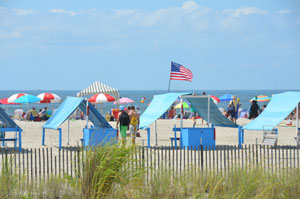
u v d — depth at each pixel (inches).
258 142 2226.9
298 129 2036.2
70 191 1045.8
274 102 2055.9
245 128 1947.6
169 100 2054.6
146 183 1102.4
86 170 1014.4
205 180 1135.6
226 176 1165.1
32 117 3784.5
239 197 1019.9
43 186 1085.8
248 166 1176.8
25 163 1471.5
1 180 1044.5
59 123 1895.9
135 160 1037.2
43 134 2054.6
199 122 3533.5
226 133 2674.7
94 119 2001.7
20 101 3855.8
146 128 1980.8
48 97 4067.4
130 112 2039.9
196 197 1035.3
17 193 1029.8
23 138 2348.7
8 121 1844.2
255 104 3769.7
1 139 1807.3
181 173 1187.9
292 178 1124.5
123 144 1039.0
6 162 1140.5
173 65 2311.8
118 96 3024.1
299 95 2009.1
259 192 1067.9
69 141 2237.9
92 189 995.3
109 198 990.4
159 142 2236.7
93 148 1044.5
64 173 1124.5
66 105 2039.9
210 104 1990.7
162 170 1129.4
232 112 3125.0
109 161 1008.9
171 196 1050.1
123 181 1002.7
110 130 1800.0
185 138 1929.1
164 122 3486.7
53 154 1704.0
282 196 1058.7
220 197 1049.5
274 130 1947.6
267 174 1143.0
